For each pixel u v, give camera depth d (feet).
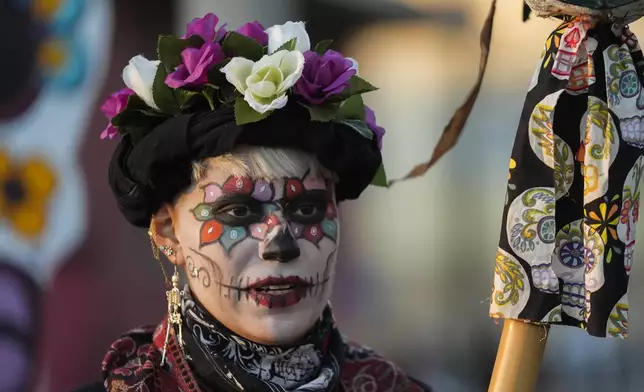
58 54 15.23
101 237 15.67
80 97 15.29
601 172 6.63
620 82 6.75
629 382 20.52
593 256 6.60
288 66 7.21
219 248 7.47
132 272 15.96
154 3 15.58
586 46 6.77
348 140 7.57
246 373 7.50
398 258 21.93
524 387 6.68
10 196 15.34
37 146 15.34
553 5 6.75
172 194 7.73
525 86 20.77
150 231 8.01
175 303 7.86
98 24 15.17
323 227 7.68
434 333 22.00
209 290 7.57
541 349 6.76
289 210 7.55
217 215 7.50
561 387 20.77
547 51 6.89
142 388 7.61
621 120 6.71
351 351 8.76
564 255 6.78
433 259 22.17
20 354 15.39
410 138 21.89
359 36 20.77
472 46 21.13
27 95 15.21
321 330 7.93
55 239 15.44
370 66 21.24
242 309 7.50
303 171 7.55
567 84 6.75
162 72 7.51
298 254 7.47
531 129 6.81
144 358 7.88
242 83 7.19
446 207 22.29
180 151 7.30
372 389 8.44
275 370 7.65
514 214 6.79
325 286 7.72
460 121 8.03
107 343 15.74
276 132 7.27
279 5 17.53
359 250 21.49
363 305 21.34
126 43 15.37
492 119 21.79
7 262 15.37
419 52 21.45
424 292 22.00
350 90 7.61
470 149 22.18
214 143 7.25
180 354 7.74
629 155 6.68
